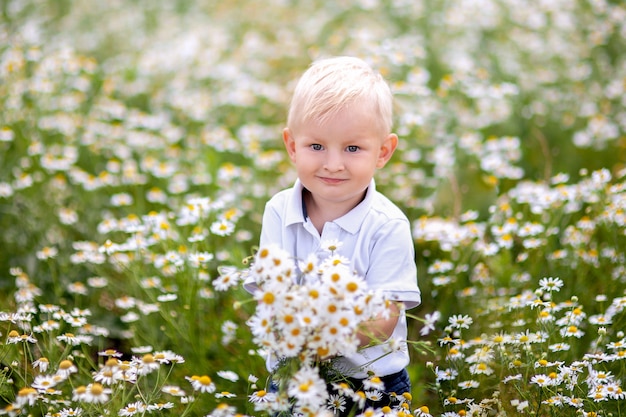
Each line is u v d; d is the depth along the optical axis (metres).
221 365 2.83
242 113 4.96
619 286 2.95
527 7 5.88
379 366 2.19
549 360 2.58
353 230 2.19
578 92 5.11
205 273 3.06
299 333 1.87
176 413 2.49
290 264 1.91
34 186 3.74
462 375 2.58
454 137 4.37
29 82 4.50
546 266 3.24
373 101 2.11
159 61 5.50
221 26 6.37
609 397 2.37
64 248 3.48
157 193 3.81
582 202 3.62
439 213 3.76
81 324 2.69
